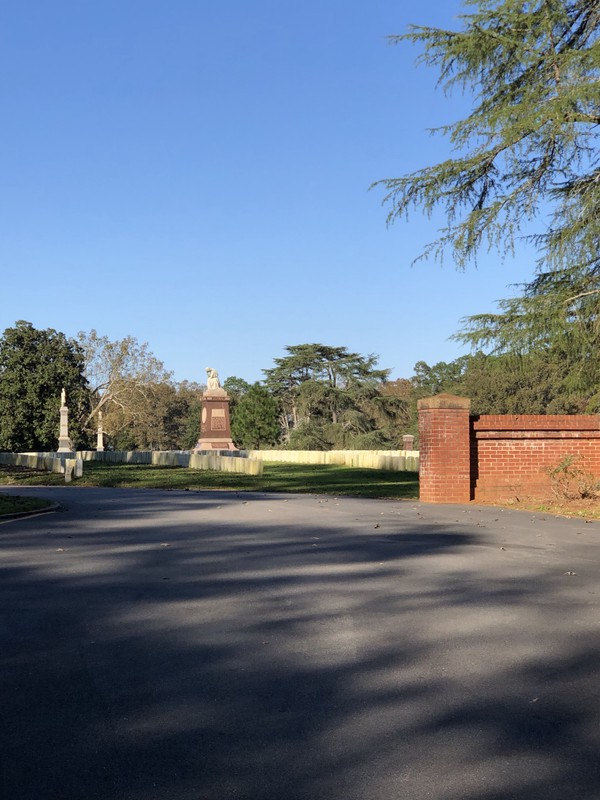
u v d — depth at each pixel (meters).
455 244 18.25
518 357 18.47
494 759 4.09
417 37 18.55
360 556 10.53
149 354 81.88
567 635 6.49
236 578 9.12
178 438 120.12
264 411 83.00
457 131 18.28
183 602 7.88
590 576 9.05
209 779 3.90
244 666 5.73
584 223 17.34
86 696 5.14
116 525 14.62
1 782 3.88
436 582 8.73
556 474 18.45
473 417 18.47
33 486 29.77
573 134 16.97
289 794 3.73
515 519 14.52
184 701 5.02
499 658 5.86
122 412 80.88
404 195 18.86
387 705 4.89
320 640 6.41
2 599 8.08
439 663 5.75
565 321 17.61
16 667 5.78
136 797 3.71
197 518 15.70
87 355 81.19
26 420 75.81
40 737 4.45
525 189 18.31
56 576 9.36
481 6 18.25
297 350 85.75
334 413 72.12
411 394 89.38
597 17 17.70
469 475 18.31
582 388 19.30
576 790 3.74
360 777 3.90
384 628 6.76
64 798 3.71
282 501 19.72
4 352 77.00
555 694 5.07
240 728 4.55
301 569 9.63
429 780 3.86
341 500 19.75
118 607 7.68
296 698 5.04
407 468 39.44
